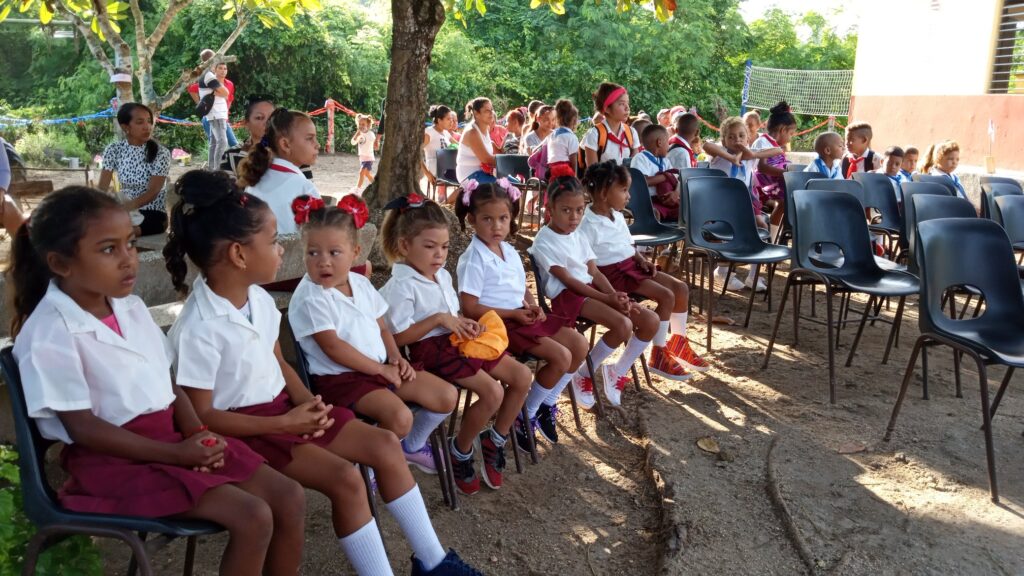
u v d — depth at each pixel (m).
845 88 20.20
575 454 3.47
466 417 2.98
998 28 9.74
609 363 4.21
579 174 6.16
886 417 3.84
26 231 1.84
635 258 4.21
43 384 1.75
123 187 4.94
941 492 3.13
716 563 2.62
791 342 5.00
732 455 3.38
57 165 11.35
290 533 2.00
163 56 18.55
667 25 23.67
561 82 23.11
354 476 2.16
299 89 20.00
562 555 2.73
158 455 1.85
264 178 3.57
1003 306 3.54
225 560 1.87
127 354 1.90
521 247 7.17
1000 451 3.50
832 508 2.98
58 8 7.28
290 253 3.44
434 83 21.16
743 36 26.95
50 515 1.77
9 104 17.00
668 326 4.21
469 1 6.62
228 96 9.86
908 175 7.39
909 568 2.62
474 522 2.90
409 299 2.89
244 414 2.17
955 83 10.34
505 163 8.20
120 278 1.82
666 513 2.92
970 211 4.81
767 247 4.99
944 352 4.87
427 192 9.77
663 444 3.48
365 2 32.56
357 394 2.55
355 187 12.45
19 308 1.89
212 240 2.10
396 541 2.77
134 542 1.76
